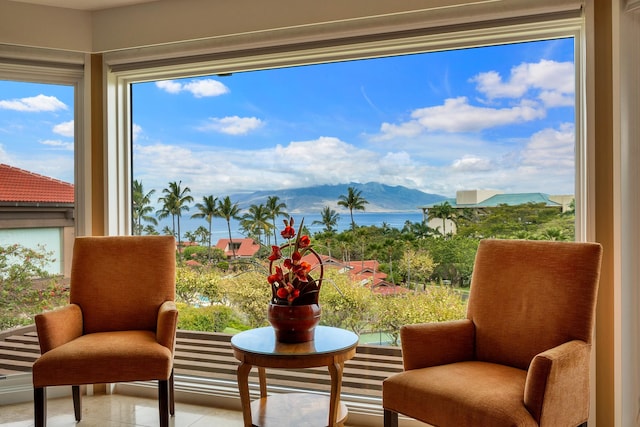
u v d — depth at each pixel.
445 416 1.95
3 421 2.92
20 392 3.24
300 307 2.44
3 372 3.33
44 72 3.38
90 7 3.33
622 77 2.46
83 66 3.42
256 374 3.22
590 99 2.50
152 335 2.80
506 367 2.24
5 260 3.35
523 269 2.34
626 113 2.46
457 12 2.73
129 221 3.52
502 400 1.88
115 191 3.48
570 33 2.64
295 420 2.46
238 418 2.98
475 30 2.74
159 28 3.25
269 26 3.04
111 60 3.40
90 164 3.43
